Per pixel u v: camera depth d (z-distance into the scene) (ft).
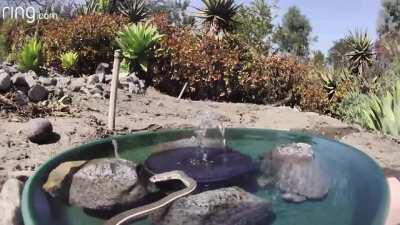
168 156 1.54
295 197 1.22
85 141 2.03
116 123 2.46
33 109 2.41
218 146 1.69
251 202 1.14
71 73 4.10
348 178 1.37
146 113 2.90
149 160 1.50
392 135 2.69
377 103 2.98
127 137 1.85
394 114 2.74
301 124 2.96
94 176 1.27
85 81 3.39
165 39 4.07
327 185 1.30
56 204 1.14
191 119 2.84
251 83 4.06
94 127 2.27
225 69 3.97
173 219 1.06
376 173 1.34
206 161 1.48
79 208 1.14
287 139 1.93
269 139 1.93
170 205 1.12
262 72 4.16
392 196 1.31
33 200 1.13
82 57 4.16
